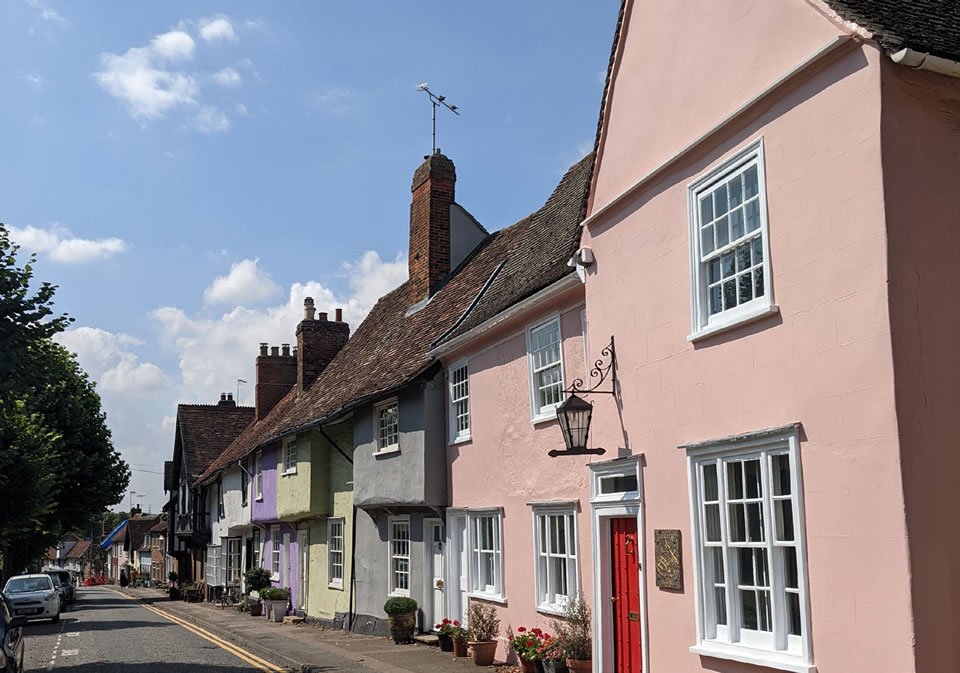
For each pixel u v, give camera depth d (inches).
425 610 650.8
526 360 525.3
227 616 1057.5
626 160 395.5
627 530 402.0
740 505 309.0
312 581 909.8
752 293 307.9
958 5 310.3
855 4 282.5
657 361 360.8
